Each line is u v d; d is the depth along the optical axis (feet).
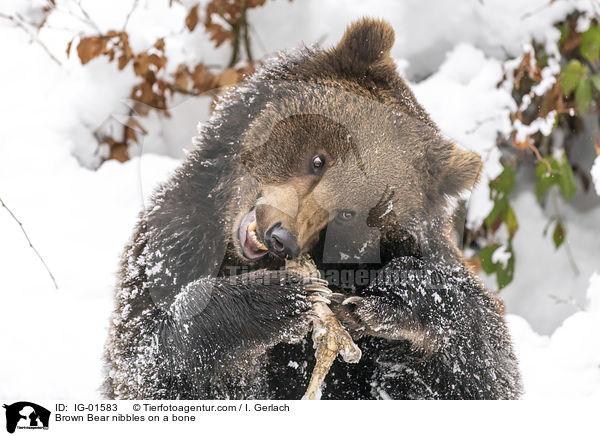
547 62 30.78
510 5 31.32
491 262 29.89
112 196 29.19
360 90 15.79
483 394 17.30
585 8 30.55
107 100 31.73
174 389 16.72
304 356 17.67
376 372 17.83
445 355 16.88
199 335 15.76
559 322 32.32
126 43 30.45
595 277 27.71
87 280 26.25
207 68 31.91
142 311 16.49
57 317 24.68
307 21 33.40
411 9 32.73
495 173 29.53
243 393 17.42
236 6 32.99
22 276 26.17
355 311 15.74
